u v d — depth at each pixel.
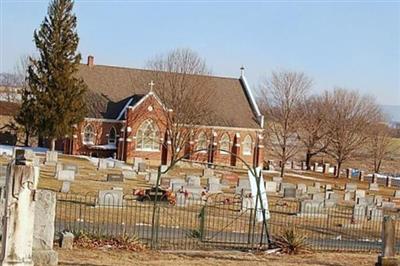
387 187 71.44
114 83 80.62
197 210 32.53
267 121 90.00
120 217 27.89
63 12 70.62
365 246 25.83
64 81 70.12
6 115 94.88
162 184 44.94
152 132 75.56
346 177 83.00
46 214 16.22
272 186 49.44
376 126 94.50
